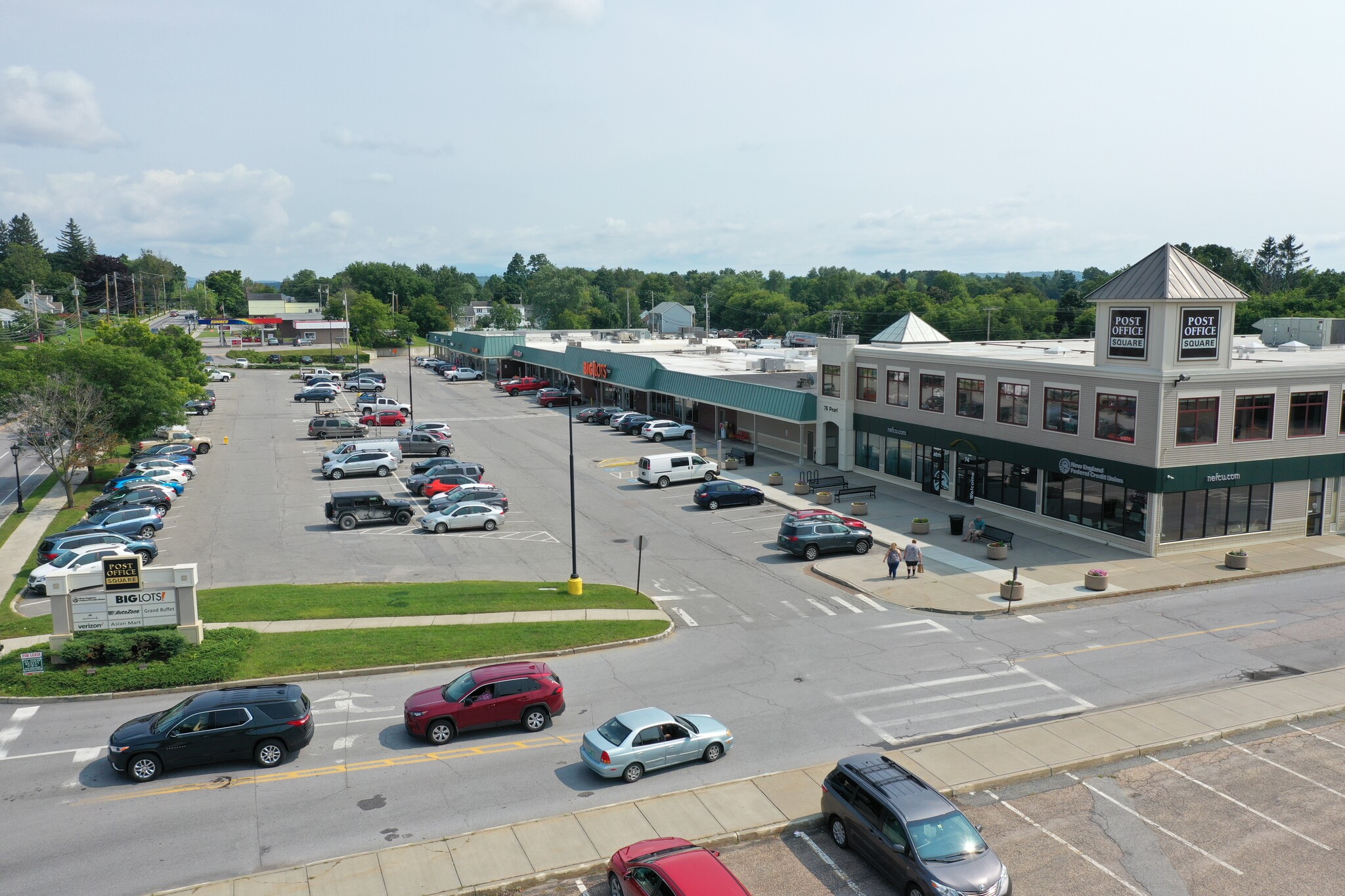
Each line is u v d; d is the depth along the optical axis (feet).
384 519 160.25
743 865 58.54
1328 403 138.82
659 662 95.14
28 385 170.30
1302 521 141.08
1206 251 573.33
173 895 54.80
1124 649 96.58
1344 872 57.11
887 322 590.96
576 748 75.46
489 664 93.30
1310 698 83.25
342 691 87.30
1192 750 74.13
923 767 70.44
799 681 89.35
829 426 208.44
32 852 59.72
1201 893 55.21
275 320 601.21
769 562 135.03
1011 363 153.28
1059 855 59.16
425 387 391.45
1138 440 130.62
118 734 70.49
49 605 117.29
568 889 56.08
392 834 61.93
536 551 142.92
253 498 180.86
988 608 110.01
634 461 219.41
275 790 68.33
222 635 96.99
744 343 413.80
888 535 146.51
